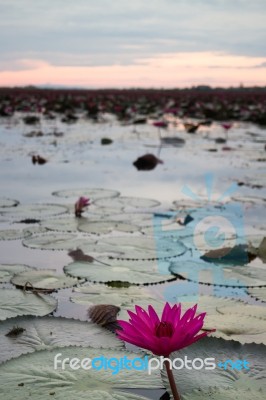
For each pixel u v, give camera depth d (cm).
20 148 1016
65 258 340
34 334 222
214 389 174
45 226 421
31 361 193
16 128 1516
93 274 306
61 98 3625
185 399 168
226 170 752
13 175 692
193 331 123
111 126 1680
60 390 173
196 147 1082
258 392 172
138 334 124
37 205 500
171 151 1010
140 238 386
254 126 1753
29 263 331
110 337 221
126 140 1221
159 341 120
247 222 439
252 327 232
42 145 1076
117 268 318
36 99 3381
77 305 262
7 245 371
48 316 241
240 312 251
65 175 699
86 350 203
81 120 1962
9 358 200
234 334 225
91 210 483
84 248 361
